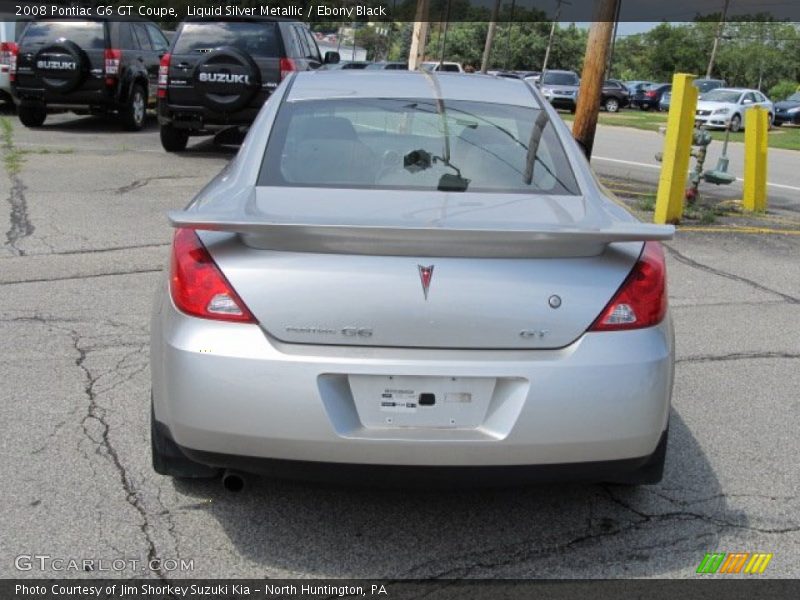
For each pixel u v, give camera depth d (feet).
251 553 10.96
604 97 138.41
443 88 14.51
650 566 10.93
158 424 10.96
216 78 40.06
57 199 30.66
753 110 35.53
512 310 9.91
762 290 23.67
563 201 11.79
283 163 12.37
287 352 9.82
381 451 9.83
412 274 9.86
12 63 48.29
